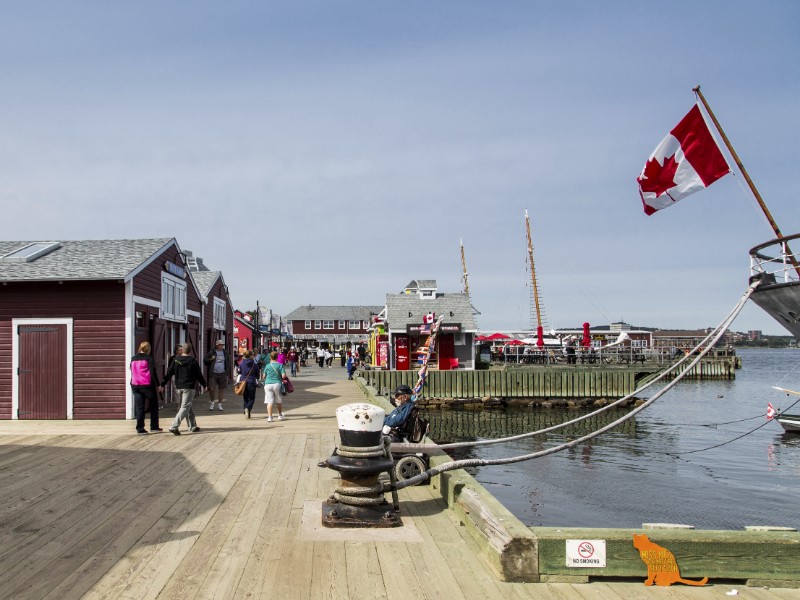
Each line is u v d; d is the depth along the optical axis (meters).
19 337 16.36
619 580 5.58
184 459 10.73
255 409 19.30
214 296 27.92
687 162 14.36
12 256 17.55
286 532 6.75
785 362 151.38
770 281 16.03
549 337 61.31
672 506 14.29
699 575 5.52
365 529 6.86
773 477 17.70
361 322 106.38
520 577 5.50
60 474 9.50
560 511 13.70
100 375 16.38
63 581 5.37
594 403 39.22
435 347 43.50
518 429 29.30
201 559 5.92
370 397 19.34
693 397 44.88
